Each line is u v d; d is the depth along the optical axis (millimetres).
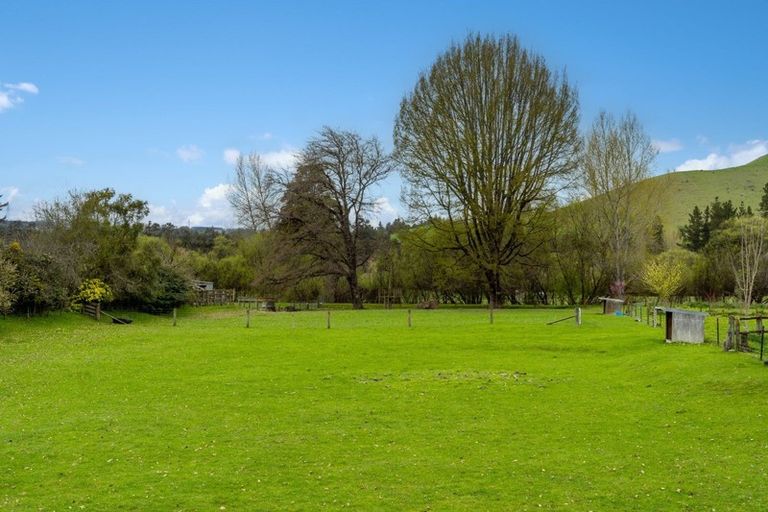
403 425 18938
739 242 80875
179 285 64875
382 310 69188
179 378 26422
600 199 71688
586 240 75562
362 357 32188
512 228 65250
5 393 23094
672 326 33125
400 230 78375
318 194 72500
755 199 163500
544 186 65688
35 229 62156
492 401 22141
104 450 16250
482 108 63844
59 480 14094
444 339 38438
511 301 80125
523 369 28641
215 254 109500
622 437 17328
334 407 21297
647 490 13336
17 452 16016
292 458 15703
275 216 72375
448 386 24828
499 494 13242
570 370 28203
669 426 18234
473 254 66312
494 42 64750
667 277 64125
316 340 38531
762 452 15539
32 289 47094
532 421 19281
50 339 39406
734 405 19797
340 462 15391
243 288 96875
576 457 15633
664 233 120688
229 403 21875
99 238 57844
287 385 25109
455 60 64562
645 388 23438
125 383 25250
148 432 17984
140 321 54875
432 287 82688
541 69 64625
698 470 14453
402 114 67750
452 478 14219
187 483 13914
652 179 72250
